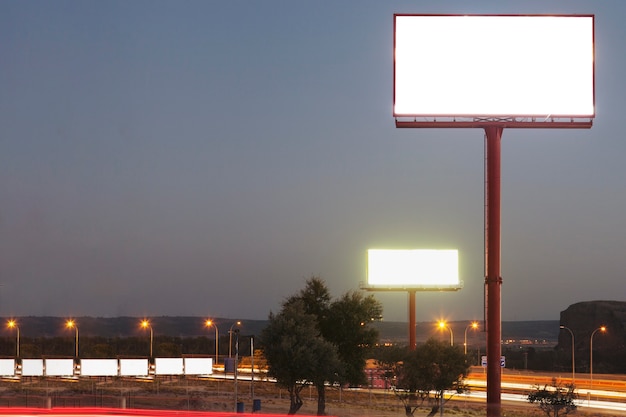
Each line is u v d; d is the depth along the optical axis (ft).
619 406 306.55
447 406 266.98
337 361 227.40
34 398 308.81
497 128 229.66
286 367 225.15
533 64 230.48
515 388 383.24
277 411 253.65
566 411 249.96
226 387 378.94
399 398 264.31
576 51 230.48
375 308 247.50
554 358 650.02
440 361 241.96
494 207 226.58
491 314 224.12
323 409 231.50
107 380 451.53
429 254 401.70
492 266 225.35
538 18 231.30
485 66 230.48
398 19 231.71
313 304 245.65
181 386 388.16
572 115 229.25
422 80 230.68
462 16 231.50
